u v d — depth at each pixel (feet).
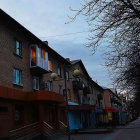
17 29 57.11
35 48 63.36
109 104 192.03
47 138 51.06
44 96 55.98
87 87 120.98
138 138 55.62
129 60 24.06
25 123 55.06
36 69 63.57
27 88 59.52
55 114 70.13
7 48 52.06
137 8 19.02
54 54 81.35
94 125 124.77
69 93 96.94
